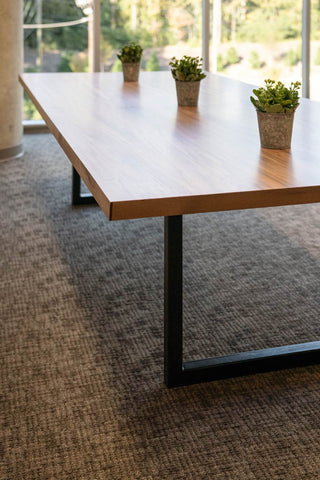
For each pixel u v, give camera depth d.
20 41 4.96
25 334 2.50
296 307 2.72
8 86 4.92
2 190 4.29
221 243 3.44
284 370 2.27
